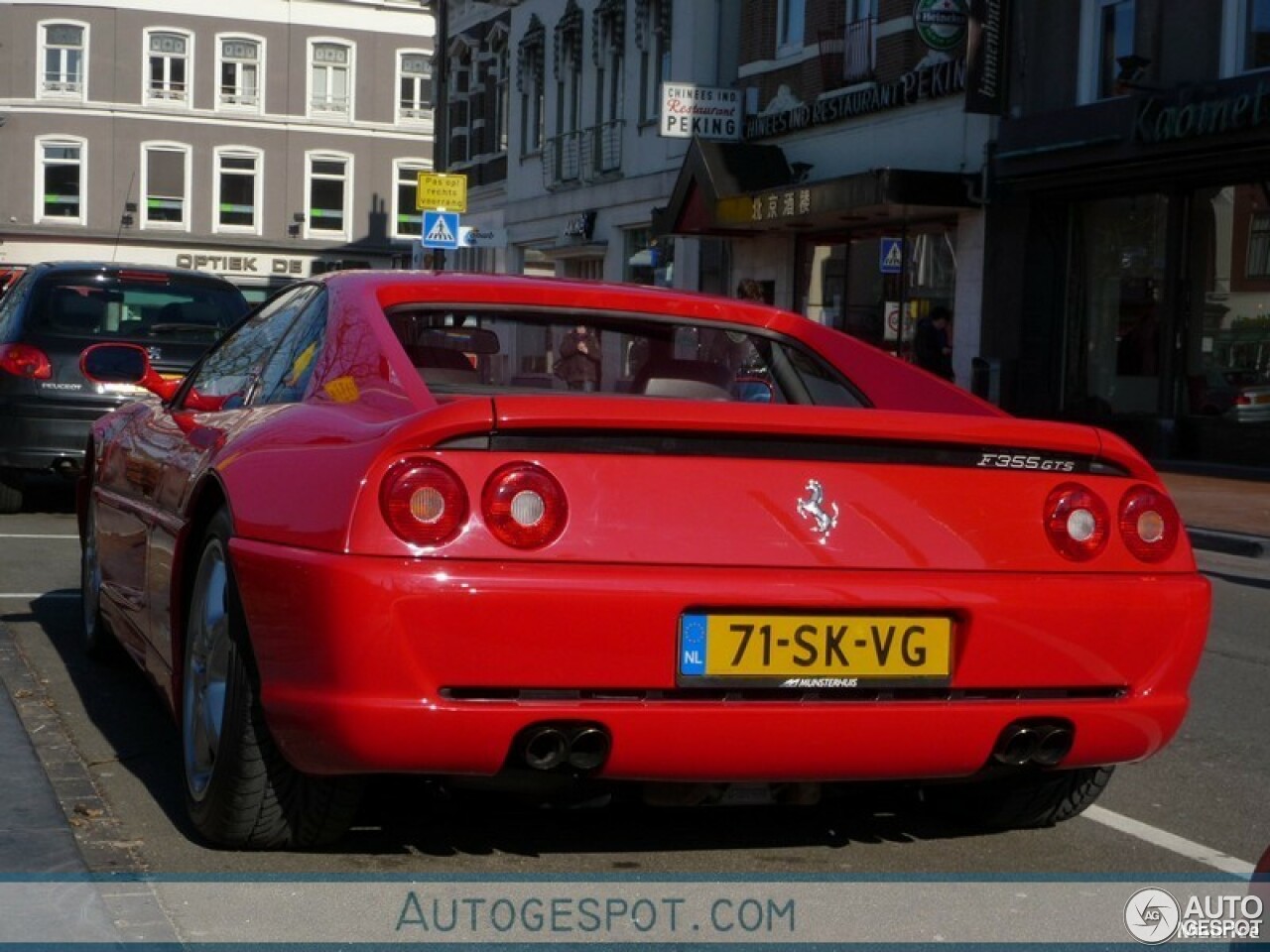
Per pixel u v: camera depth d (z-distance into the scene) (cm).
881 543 404
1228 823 512
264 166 5988
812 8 2597
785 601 389
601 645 380
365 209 6103
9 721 554
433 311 500
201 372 586
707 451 397
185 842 445
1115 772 577
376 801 493
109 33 5812
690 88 2733
